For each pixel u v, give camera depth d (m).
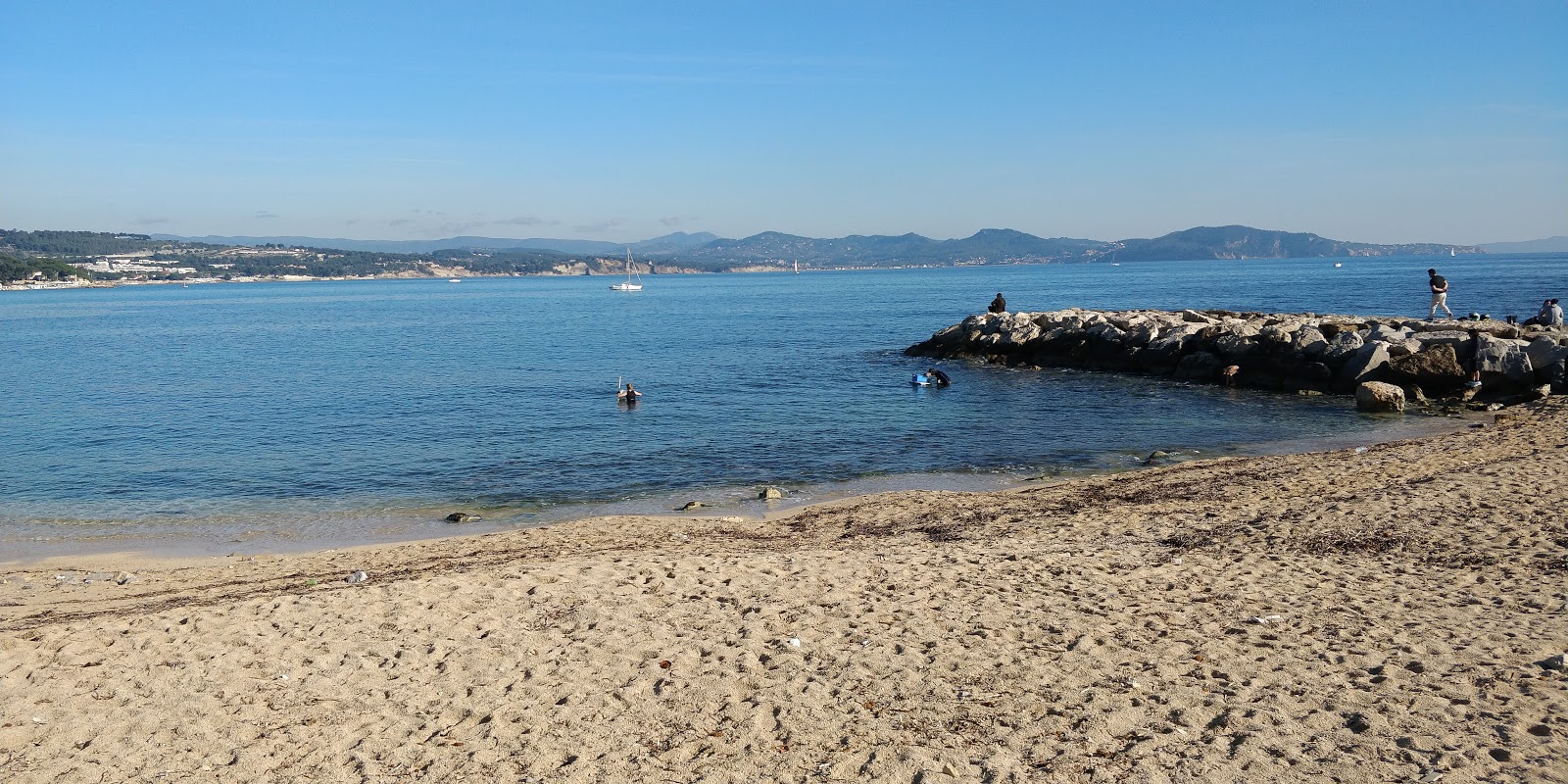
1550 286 93.19
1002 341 44.59
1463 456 17.45
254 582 13.30
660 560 12.23
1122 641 8.62
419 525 18.03
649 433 27.12
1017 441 24.91
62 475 23.02
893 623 9.37
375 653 8.90
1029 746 6.54
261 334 75.94
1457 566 10.55
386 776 6.42
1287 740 6.46
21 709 7.74
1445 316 45.25
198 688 8.12
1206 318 44.28
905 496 18.08
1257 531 12.73
